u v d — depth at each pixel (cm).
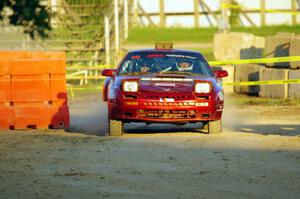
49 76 4406
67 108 4428
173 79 4022
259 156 3169
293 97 6412
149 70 4184
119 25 8575
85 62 7956
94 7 8338
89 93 7231
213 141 3622
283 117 5203
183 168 2930
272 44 6925
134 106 3912
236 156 3175
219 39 8144
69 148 3462
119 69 4234
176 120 3944
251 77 6906
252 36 8031
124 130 4409
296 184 2641
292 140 3622
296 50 6588
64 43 7994
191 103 3922
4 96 4359
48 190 2561
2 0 6969
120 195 2483
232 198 2442
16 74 4366
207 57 8719
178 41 10406
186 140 3678
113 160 3114
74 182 2689
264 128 4512
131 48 9625
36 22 7450
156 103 3906
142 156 3206
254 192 2523
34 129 4394
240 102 6306
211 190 2553
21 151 3378
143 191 2541
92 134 4188
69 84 7762
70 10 8281
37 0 7275
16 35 7688
